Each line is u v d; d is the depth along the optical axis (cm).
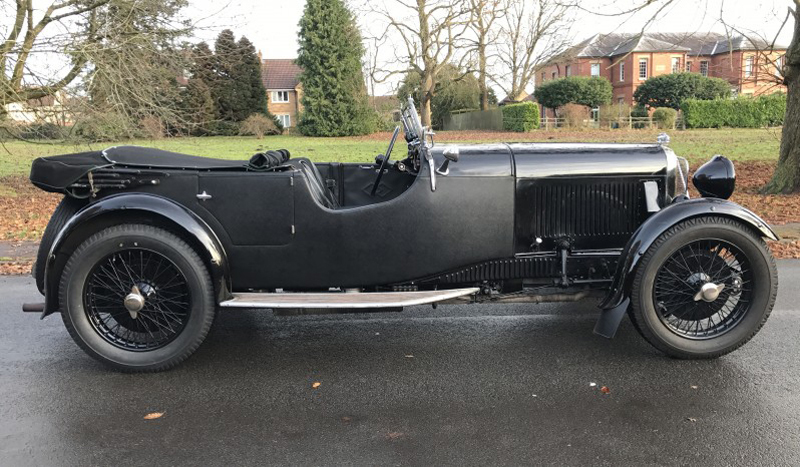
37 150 2094
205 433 300
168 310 376
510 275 412
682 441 287
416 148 455
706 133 3188
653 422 306
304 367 386
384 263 389
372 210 381
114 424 310
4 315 503
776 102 3612
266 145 2930
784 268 644
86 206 365
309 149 2633
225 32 1302
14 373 378
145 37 1108
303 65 4259
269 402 335
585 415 315
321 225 379
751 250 375
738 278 384
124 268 375
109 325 418
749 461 269
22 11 1088
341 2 4131
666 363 384
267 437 296
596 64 5584
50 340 441
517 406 327
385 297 377
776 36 1119
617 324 378
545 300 413
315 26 4184
